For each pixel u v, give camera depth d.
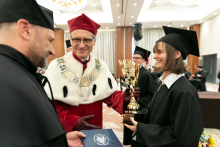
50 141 0.44
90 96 1.19
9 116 0.36
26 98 0.40
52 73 1.13
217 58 8.72
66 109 1.13
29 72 0.51
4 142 0.33
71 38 1.14
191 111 0.78
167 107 0.90
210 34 9.17
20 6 0.49
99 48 11.16
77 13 9.32
